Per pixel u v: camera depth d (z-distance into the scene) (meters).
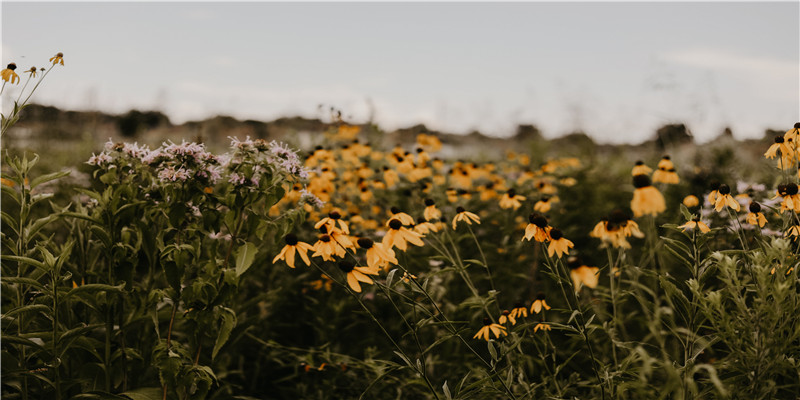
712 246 3.04
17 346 2.19
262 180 2.27
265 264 3.36
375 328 3.35
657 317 1.64
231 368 3.35
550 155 7.61
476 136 8.92
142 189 2.36
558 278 1.97
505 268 3.76
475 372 2.65
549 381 2.41
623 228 1.84
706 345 1.81
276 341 3.49
